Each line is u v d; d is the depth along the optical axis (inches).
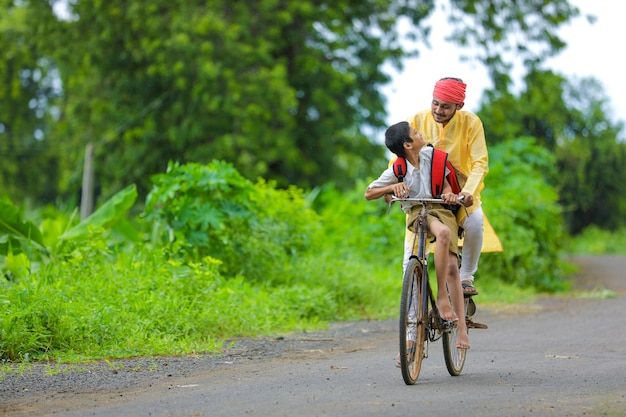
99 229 1267.2
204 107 2844.5
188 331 1043.9
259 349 980.6
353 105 3179.1
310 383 739.4
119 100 3063.5
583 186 5679.1
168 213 1366.9
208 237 1375.5
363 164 3344.0
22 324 893.8
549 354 934.4
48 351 894.4
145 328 1003.9
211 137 2906.0
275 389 709.3
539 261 1953.7
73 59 3102.9
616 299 1734.7
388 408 618.5
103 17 2952.8
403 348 705.6
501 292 1782.7
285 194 1572.3
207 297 1135.6
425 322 745.0
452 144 785.6
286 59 3034.0
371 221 1975.9
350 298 1437.0
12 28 3442.4
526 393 684.1
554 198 2134.6
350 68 3120.1
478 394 677.9
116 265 1214.3
